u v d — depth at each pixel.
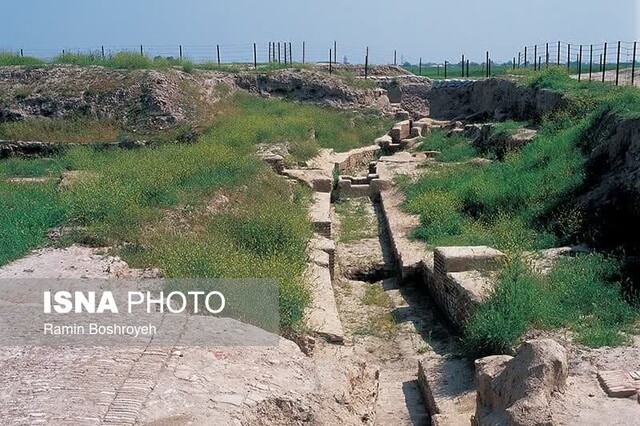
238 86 29.95
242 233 10.55
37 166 18.53
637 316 8.22
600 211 11.20
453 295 9.74
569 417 5.48
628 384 6.00
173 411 5.27
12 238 9.46
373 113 30.66
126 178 13.20
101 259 9.08
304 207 14.98
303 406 5.78
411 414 7.56
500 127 19.83
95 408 5.21
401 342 9.59
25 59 29.03
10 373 5.74
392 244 13.32
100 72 26.20
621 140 12.03
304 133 22.84
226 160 15.12
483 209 13.63
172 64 29.52
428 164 20.12
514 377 5.79
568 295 8.71
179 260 8.53
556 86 20.14
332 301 9.70
